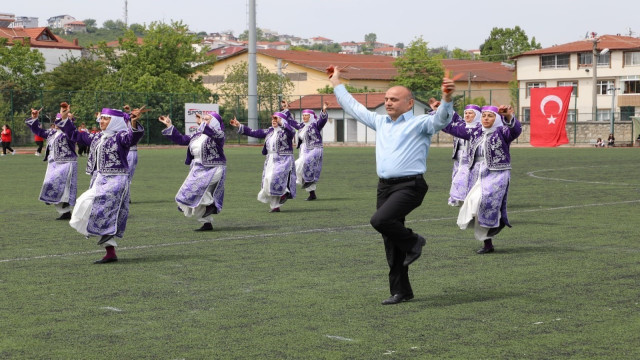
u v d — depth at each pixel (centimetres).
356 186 2125
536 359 567
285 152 1502
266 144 1510
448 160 3475
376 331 646
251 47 5738
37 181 2355
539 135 5262
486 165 1027
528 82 8112
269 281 853
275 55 9225
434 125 708
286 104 1741
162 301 762
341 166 3094
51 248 1089
